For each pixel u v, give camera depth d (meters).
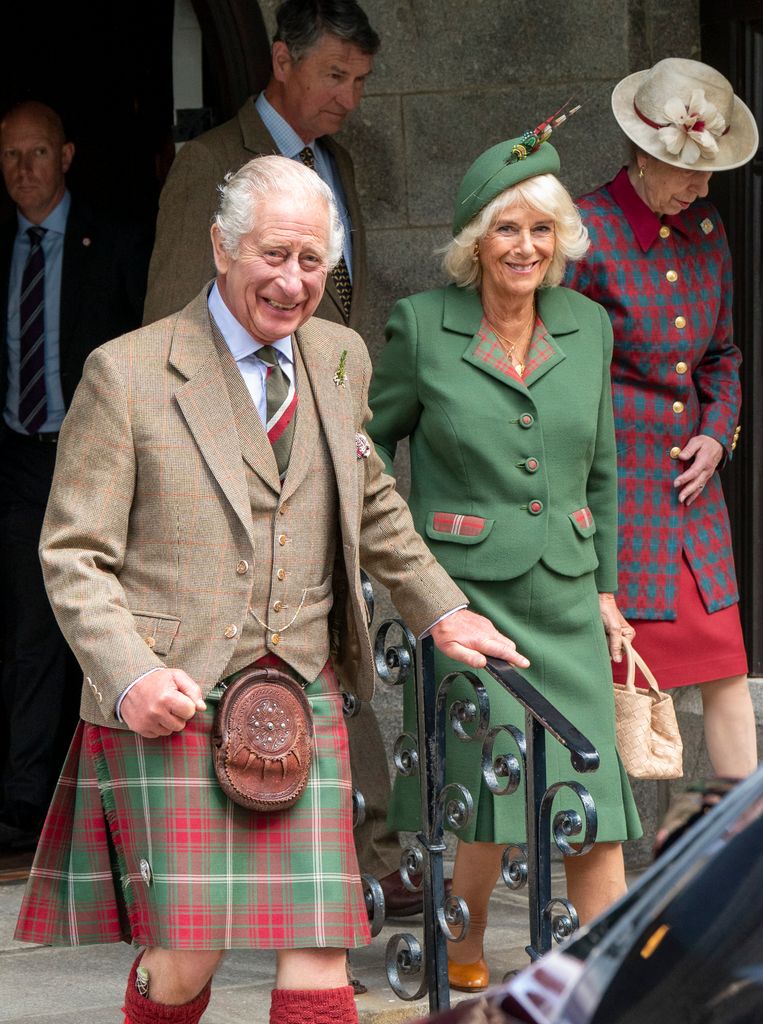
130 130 17.64
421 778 9.52
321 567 8.09
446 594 8.77
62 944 8.09
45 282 15.18
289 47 12.17
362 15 12.14
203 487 7.75
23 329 15.15
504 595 10.09
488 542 10.05
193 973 7.84
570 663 10.12
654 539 11.62
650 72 11.66
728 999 4.45
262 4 13.88
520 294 10.02
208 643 7.72
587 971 4.78
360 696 8.41
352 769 12.28
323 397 8.12
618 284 11.44
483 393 10.09
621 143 13.73
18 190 15.05
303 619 7.97
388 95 13.94
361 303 12.95
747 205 13.73
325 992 7.73
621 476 11.59
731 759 12.10
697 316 11.65
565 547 10.14
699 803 5.14
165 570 7.76
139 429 7.73
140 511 7.81
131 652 7.43
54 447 15.27
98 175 17.75
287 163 7.87
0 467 15.41
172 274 12.04
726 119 11.50
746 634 13.99
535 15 13.73
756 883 4.71
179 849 7.59
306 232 7.70
